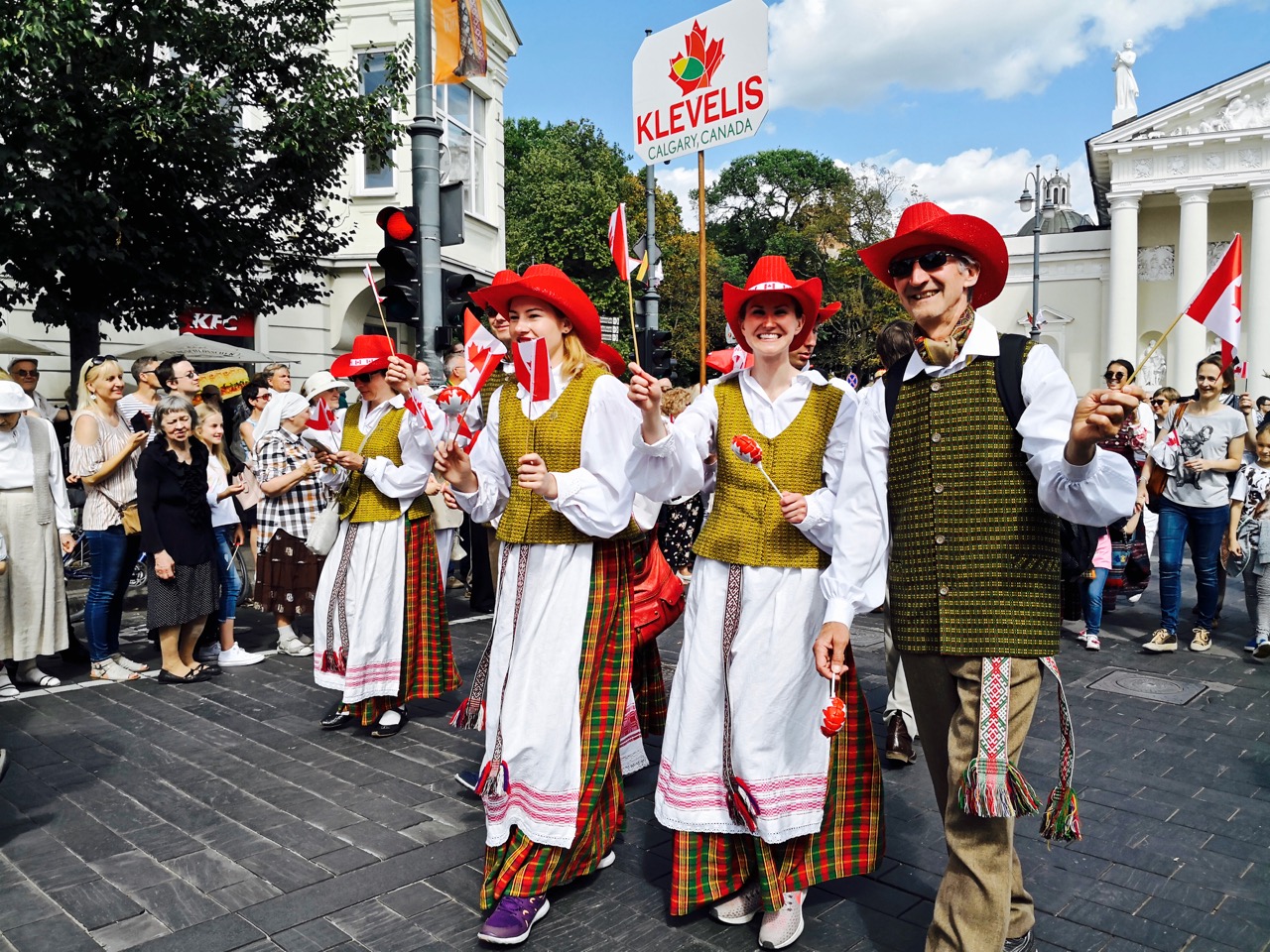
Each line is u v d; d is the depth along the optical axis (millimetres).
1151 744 4570
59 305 9008
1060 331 37125
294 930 2883
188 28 8859
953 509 2332
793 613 2828
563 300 3025
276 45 9766
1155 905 3053
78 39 7738
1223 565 7023
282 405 6254
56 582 5551
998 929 2246
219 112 9250
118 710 5098
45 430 5555
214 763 4293
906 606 2426
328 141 9992
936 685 2412
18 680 5609
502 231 19031
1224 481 6324
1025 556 2277
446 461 3143
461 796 3896
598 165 41219
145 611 7754
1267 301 31578
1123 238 33312
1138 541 6930
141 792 3947
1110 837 3547
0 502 5332
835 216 42531
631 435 3004
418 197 7070
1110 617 7535
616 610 3100
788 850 2842
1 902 3053
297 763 4289
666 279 39906
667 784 2928
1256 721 4926
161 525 5484
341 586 4574
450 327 7156
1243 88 31547
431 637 4723
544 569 3029
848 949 2795
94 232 8234
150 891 3125
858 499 2537
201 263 9469
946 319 2428
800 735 2822
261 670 5938
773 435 2949
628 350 15672
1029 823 3680
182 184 9227
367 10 15820
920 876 3256
